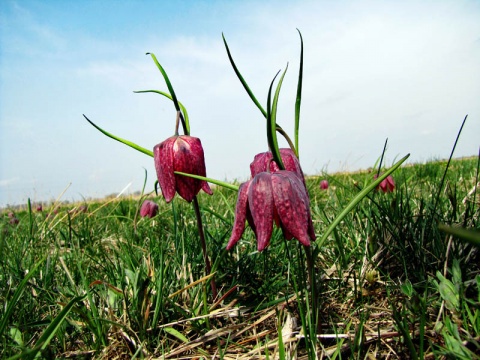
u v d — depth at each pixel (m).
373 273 0.25
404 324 0.17
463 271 0.23
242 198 0.19
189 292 0.26
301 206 0.18
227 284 0.28
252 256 0.29
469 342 0.17
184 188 0.24
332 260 0.30
